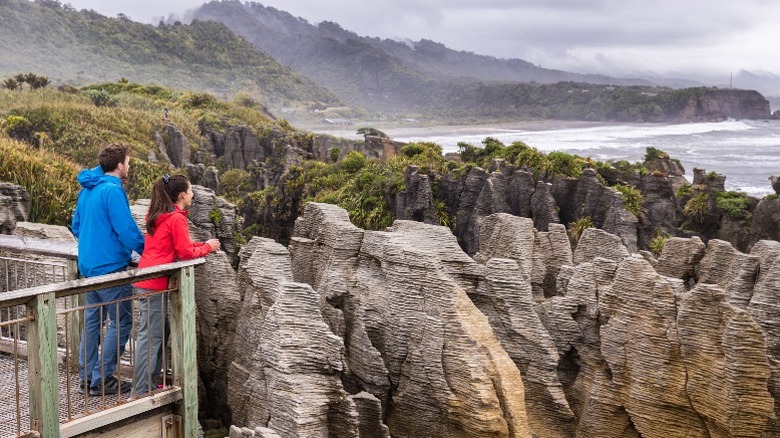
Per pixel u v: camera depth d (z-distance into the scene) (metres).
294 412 8.79
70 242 10.91
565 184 53.38
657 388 10.15
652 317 10.28
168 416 9.67
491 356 9.94
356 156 65.50
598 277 11.13
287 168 73.81
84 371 9.64
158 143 79.00
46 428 8.20
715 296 9.77
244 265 11.46
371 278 11.29
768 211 50.69
